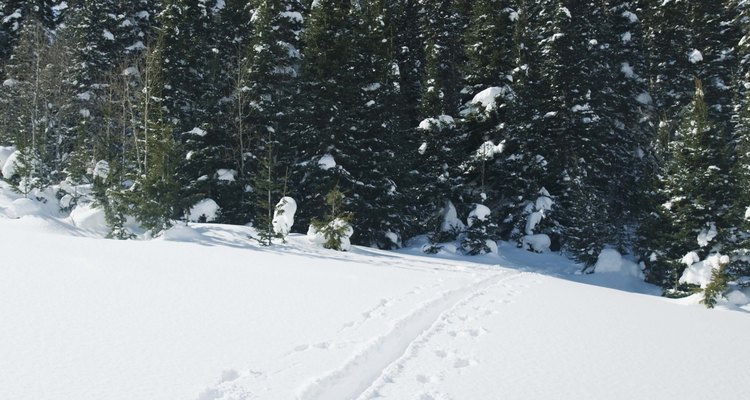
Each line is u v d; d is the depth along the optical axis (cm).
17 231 1512
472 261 2411
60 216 2347
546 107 3161
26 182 2327
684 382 603
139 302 802
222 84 2844
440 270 1555
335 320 779
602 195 3056
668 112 3334
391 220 2697
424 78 3100
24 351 541
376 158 2711
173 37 2752
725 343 816
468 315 908
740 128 3042
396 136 2861
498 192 3158
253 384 492
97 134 3088
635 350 732
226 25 3109
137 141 2434
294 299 910
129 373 497
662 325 929
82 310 729
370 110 2747
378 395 505
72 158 2475
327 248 1916
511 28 3102
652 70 3506
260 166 2548
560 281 1560
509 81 3055
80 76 3262
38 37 3077
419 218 2972
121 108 3055
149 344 598
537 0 3438
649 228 2394
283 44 2739
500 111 3039
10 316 668
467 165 2988
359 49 2794
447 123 2923
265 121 2688
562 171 3067
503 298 1108
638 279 2452
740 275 2098
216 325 705
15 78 3316
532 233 2928
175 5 2781
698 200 2142
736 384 604
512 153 3069
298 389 483
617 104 3331
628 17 3553
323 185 2486
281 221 1895
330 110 2573
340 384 521
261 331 691
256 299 887
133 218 2073
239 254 1435
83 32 3319
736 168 2145
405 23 3709
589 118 3070
